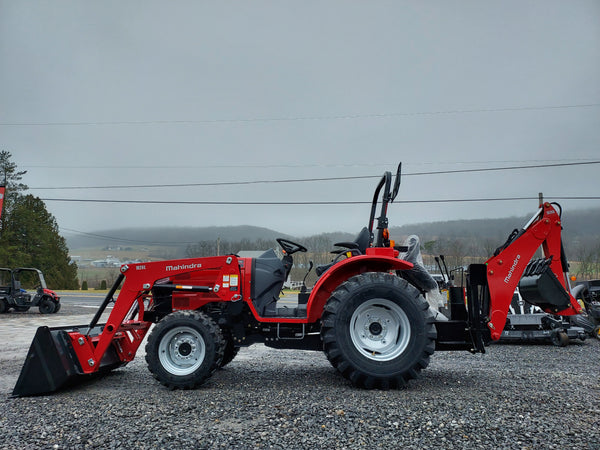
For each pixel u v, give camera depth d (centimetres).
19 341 817
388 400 348
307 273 500
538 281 432
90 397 374
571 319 785
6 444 268
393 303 393
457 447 255
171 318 405
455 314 438
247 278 434
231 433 279
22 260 4278
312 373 479
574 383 415
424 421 296
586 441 262
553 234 435
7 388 425
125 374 478
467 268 427
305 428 286
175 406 339
